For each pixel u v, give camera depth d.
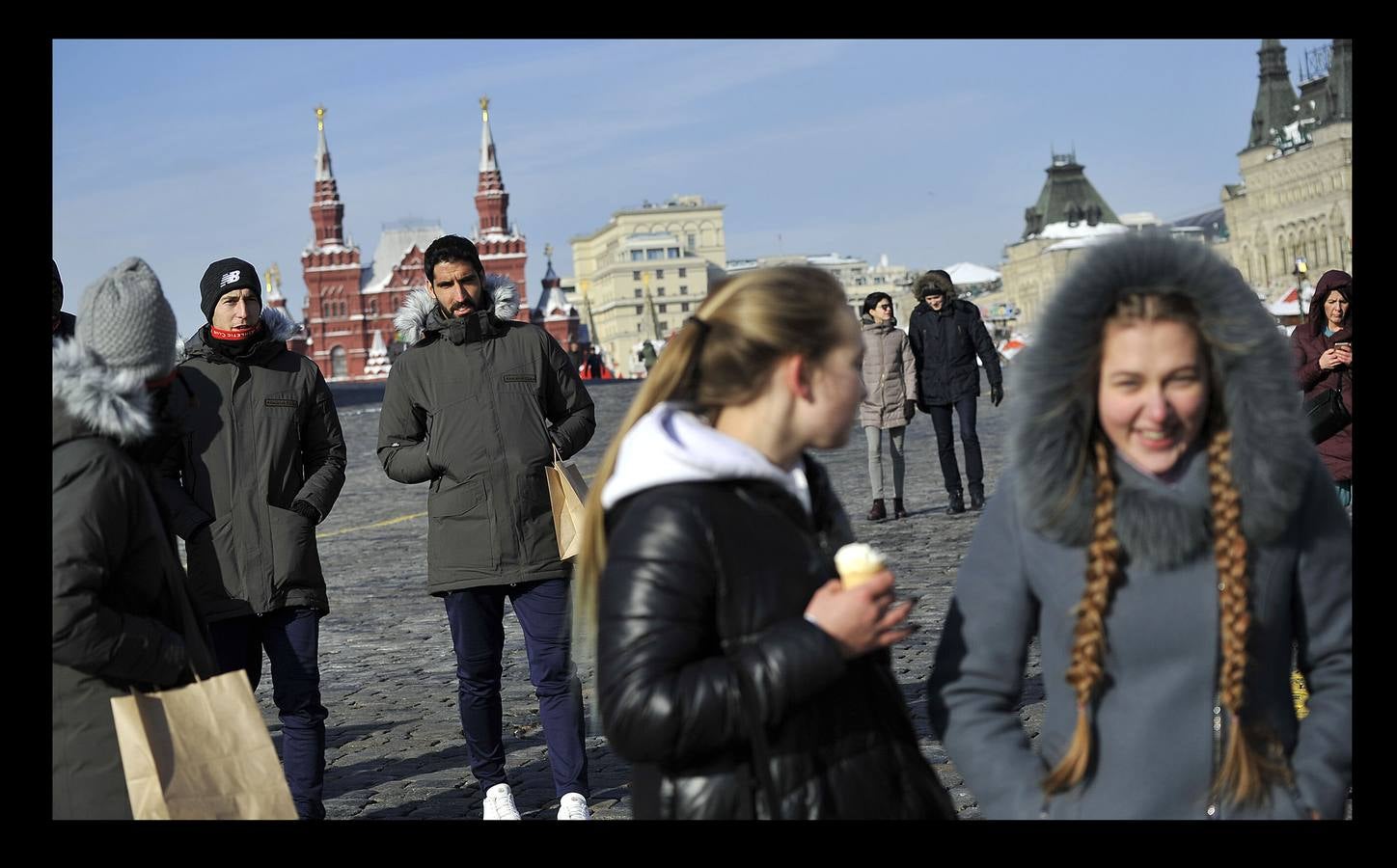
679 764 2.37
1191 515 2.41
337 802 5.73
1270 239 144.38
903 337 13.56
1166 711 2.40
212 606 5.06
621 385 50.22
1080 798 2.44
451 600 5.36
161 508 3.48
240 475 5.13
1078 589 2.45
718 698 2.29
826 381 2.50
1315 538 2.49
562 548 5.26
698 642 2.35
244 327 5.19
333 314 135.38
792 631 2.33
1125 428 2.45
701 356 2.51
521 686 7.77
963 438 13.56
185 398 5.12
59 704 3.16
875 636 2.36
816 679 2.31
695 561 2.35
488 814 5.30
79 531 3.12
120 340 3.28
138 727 3.16
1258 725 2.44
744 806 2.35
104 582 3.17
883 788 2.40
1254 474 2.39
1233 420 2.41
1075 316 2.45
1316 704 2.52
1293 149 138.12
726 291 2.54
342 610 10.77
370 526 16.69
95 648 3.12
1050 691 2.52
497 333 5.46
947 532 12.26
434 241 5.47
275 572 5.12
